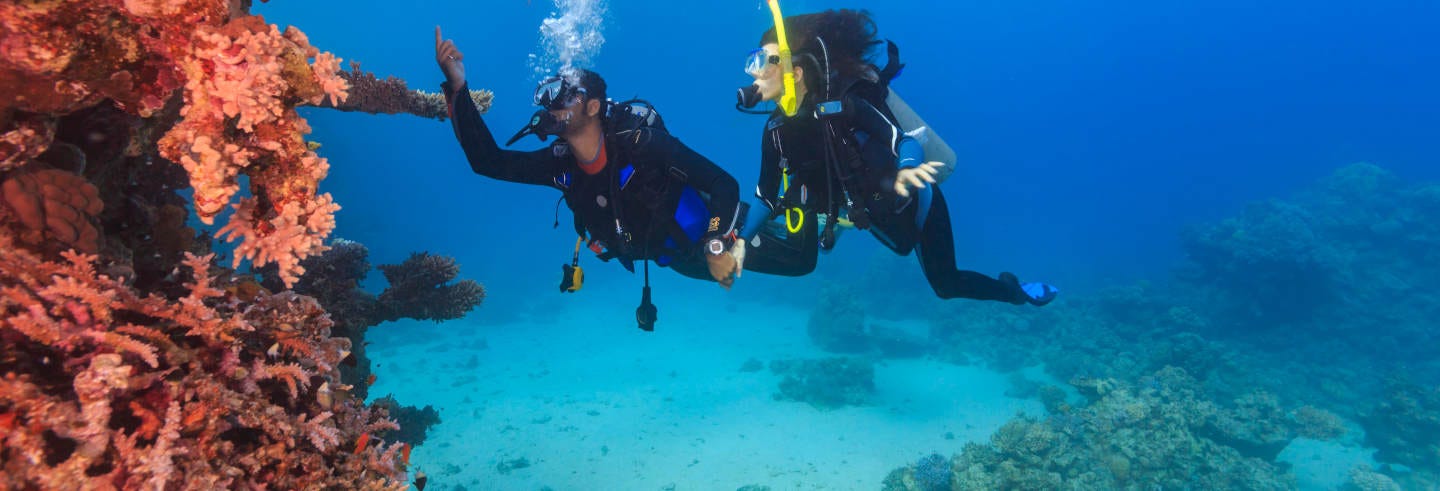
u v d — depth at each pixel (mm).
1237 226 22906
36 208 1633
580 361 21844
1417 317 19078
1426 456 12289
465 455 14297
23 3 1368
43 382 1517
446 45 2555
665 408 16891
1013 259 43031
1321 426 13664
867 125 2602
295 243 1506
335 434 1961
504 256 48094
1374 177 27844
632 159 2752
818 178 2871
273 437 1830
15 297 1501
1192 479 10656
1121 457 10875
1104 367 17188
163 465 1473
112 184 2201
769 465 13555
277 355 2021
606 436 15156
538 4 81250
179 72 1550
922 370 19578
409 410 5164
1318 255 19656
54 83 1493
